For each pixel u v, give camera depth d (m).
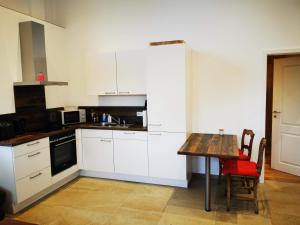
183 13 3.88
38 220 2.85
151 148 3.71
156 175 3.73
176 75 3.47
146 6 4.07
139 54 3.86
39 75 3.55
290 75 4.03
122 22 4.25
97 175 4.16
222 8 3.68
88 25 4.46
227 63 3.74
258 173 2.85
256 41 3.59
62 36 4.54
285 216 2.81
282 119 4.18
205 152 2.73
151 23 4.07
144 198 3.34
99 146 4.02
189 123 3.83
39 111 4.00
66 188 3.73
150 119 3.66
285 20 3.44
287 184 3.69
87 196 3.44
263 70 3.58
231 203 3.14
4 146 2.95
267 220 2.74
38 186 3.30
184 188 3.63
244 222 2.71
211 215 2.87
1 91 3.34
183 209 3.02
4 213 2.86
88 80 4.20
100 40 4.41
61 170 3.75
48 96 4.20
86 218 2.87
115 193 3.52
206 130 3.94
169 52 3.47
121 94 4.03
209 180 2.92
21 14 3.62
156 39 4.07
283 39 3.47
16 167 2.96
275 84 4.22
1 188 3.03
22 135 3.35
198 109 3.95
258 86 3.63
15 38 3.53
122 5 4.22
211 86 3.85
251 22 3.58
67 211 3.04
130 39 4.23
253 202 3.14
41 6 4.43
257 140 3.71
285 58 4.07
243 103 3.72
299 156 3.97
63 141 3.79
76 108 4.56
